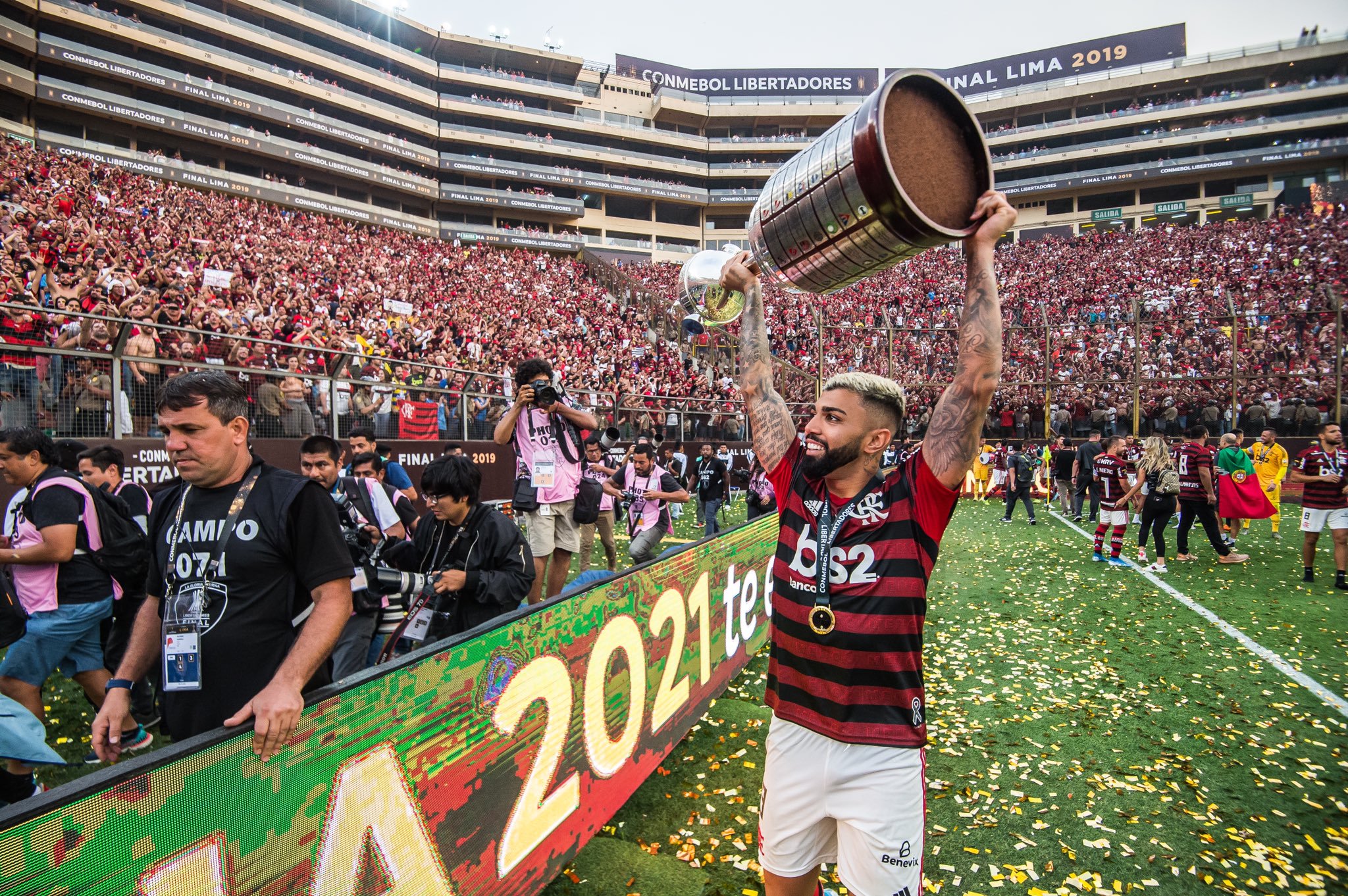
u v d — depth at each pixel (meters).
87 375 7.68
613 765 2.90
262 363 9.70
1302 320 19.47
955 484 1.74
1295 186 47.84
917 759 1.74
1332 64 49.94
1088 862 2.86
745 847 2.89
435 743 1.89
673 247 53.06
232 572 1.83
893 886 1.66
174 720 1.87
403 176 43.53
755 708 4.36
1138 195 51.53
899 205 1.39
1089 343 23.34
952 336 22.80
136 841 1.18
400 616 3.94
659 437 18.05
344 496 4.30
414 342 19.00
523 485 4.98
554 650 2.47
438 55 49.44
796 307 29.84
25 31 29.73
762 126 58.81
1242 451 10.12
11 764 2.35
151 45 34.25
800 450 2.10
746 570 4.95
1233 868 2.82
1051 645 5.81
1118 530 9.17
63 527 3.56
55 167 21.28
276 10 39.38
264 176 38.47
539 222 51.00
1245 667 5.19
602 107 55.06
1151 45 54.72
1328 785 3.49
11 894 1.00
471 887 2.02
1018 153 55.34
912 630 1.74
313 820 1.53
